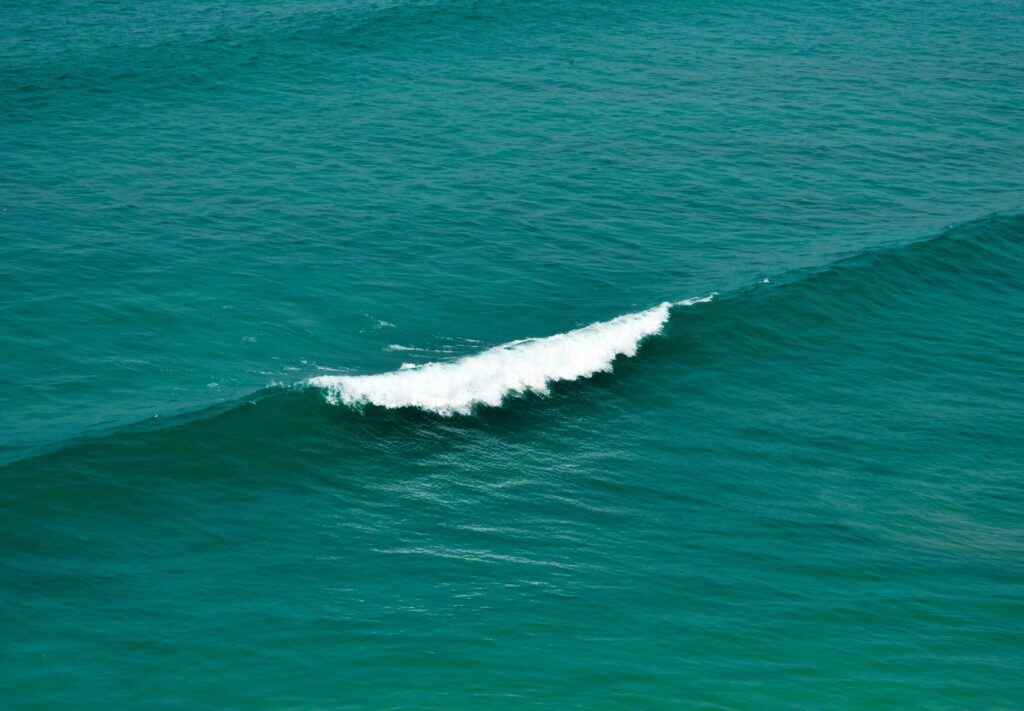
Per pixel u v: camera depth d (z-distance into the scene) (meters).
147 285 39.03
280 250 42.78
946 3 94.25
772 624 24.62
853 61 75.25
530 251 44.66
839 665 23.34
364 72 65.94
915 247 45.97
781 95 66.75
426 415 32.25
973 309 42.66
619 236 46.59
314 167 51.34
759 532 28.64
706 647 23.62
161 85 61.12
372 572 25.59
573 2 84.06
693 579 26.28
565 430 32.84
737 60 73.69
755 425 34.16
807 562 27.41
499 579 25.64
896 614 25.42
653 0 86.94
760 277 42.78
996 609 25.92
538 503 29.25
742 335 38.84
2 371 33.00
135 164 50.25
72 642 22.28
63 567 24.59
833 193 52.66
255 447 29.58
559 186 51.16
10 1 76.56
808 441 33.47
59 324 35.97
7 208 44.41
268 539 26.55
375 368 35.62
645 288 42.25
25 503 26.17
